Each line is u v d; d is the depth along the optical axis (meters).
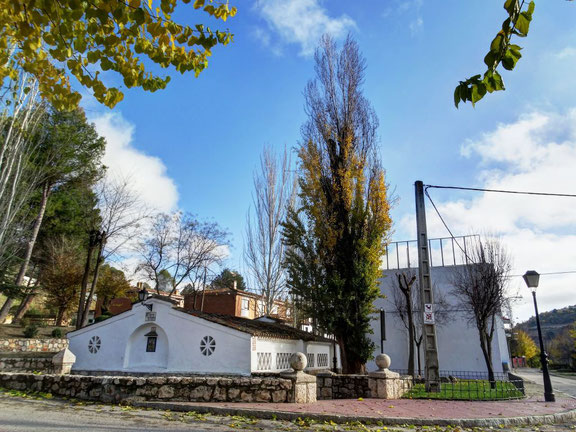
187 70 5.68
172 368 16.66
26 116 16.89
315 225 18.44
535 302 15.03
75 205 30.92
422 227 15.09
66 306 32.12
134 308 18.22
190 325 16.92
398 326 26.81
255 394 10.52
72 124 26.97
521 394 14.55
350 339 17.00
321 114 19.62
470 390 14.50
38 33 5.11
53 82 6.08
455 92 4.31
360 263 17.42
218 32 5.36
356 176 18.52
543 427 9.47
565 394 17.73
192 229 36.00
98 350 18.36
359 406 10.47
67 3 4.46
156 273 35.06
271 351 17.47
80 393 10.98
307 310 17.83
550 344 82.44
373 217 17.97
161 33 5.07
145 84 5.78
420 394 13.51
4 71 6.20
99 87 5.68
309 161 19.20
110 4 4.50
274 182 31.81
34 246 30.95
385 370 13.20
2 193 17.09
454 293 25.38
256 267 30.34
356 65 20.25
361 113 19.45
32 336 25.53
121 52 5.48
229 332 16.16
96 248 32.59
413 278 21.75
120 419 8.27
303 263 18.55
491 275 21.62
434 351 13.99
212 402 10.37
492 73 4.16
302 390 10.74
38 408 9.20
